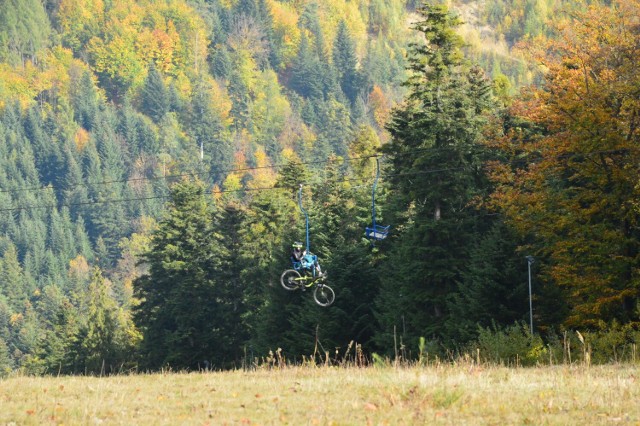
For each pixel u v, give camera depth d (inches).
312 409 1298.0
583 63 3587.6
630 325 2498.8
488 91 4522.6
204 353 5570.9
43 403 1445.6
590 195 3257.9
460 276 3905.0
